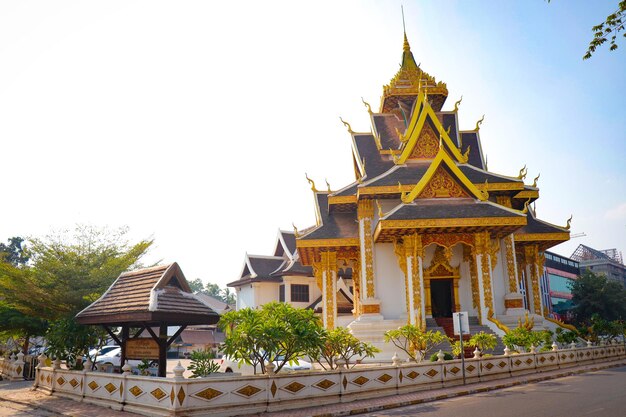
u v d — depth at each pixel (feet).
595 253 367.86
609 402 38.09
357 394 45.68
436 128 99.09
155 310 44.32
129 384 41.63
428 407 41.29
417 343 66.90
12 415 42.78
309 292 148.36
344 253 101.50
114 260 86.07
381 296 91.40
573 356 72.54
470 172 96.78
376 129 112.27
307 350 43.68
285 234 161.58
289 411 39.81
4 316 82.23
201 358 48.83
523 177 94.94
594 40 28.89
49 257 83.25
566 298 245.04
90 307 52.60
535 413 34.65
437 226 78.64
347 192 101.30
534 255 108.17
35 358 76.79
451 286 92.43
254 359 45.37
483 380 57.11
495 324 78.74
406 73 120.67
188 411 35.70
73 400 49.34
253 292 148.97
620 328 90.38
